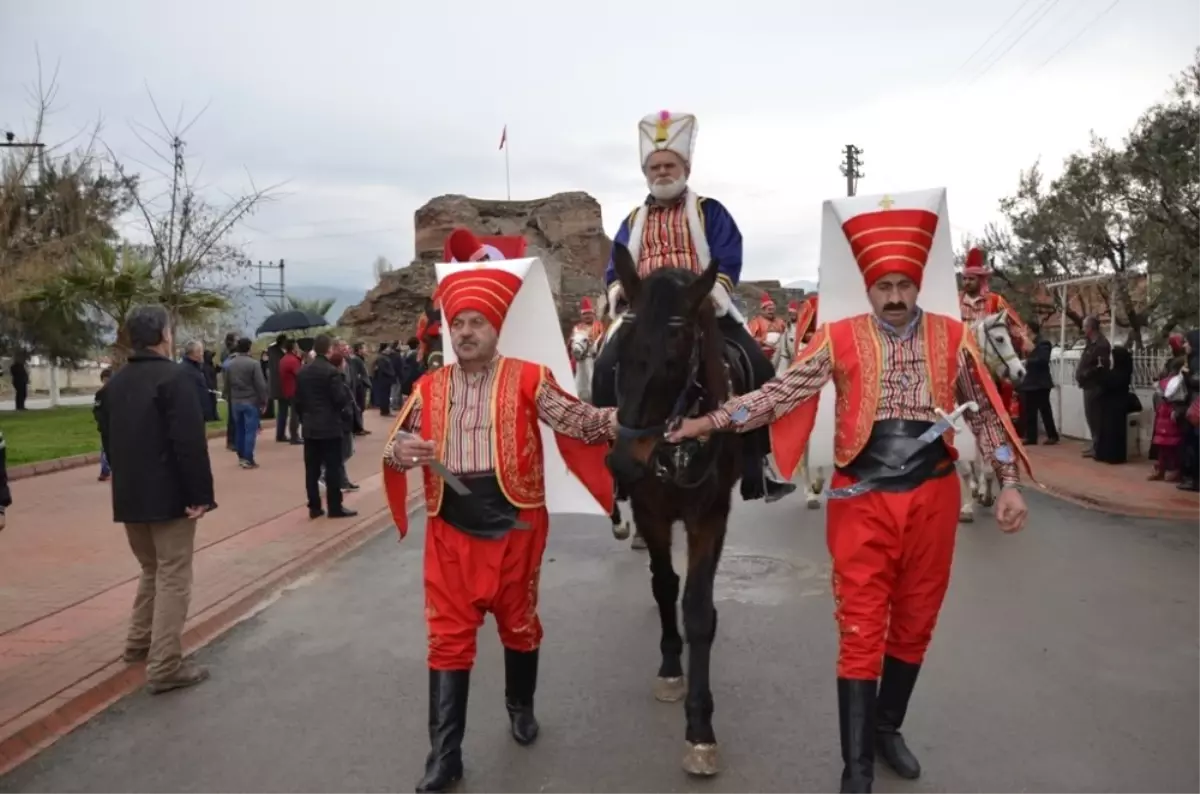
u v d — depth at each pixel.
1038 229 21.72
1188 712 4.57
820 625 6.02
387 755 4.29
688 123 5.17
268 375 20.81
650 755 4.21
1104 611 6.23
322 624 6.33
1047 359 15.55
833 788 3.87
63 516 10.10
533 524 4.02
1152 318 16.41
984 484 9.95
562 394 4.06
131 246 22.34
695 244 5.16
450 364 4.22
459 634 3.88
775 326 15.93
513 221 56.78
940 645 5.56
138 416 4.90
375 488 12.20
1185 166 14.11
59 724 4.64
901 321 3.64
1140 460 13.45
